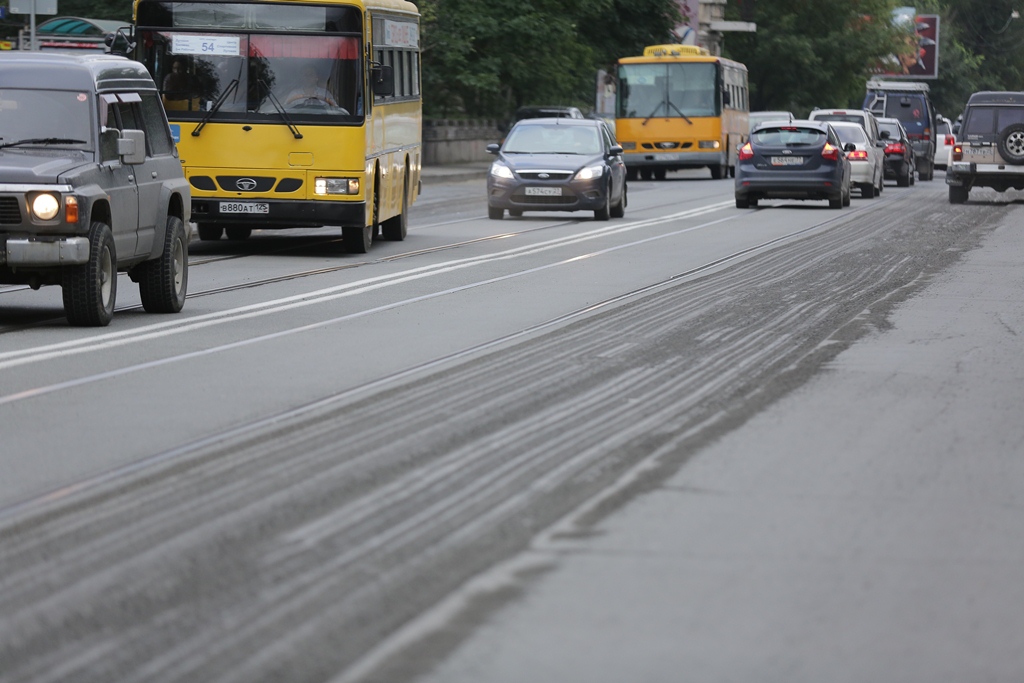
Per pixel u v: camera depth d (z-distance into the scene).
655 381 21.66
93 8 100.75
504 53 119.25
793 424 18.52
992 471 16.03
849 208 71.81
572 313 30.16
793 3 184.75
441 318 29.33
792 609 11.13
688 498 14.55
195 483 15.20
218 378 21.97
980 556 12.64
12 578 11.95
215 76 43.56
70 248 27.17
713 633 10.57
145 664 9.93
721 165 118.50
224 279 37.06
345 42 43.44
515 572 12.01
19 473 15.77
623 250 46.19
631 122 118.31
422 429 17.94
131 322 28.94
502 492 14.71
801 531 13.37
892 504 14.45
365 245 45.09
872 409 19.64
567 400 20.02
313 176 43.41
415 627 10.65
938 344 25.92
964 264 41.50
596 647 10.26
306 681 9.58
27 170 27.12
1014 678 9.73
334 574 11.95
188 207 32.22
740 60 183.62
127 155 28.50
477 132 138.75
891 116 127.12
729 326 28.03
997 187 75.62
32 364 23.41
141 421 18.61
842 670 9.86
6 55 29.59
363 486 14.95
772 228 56.66
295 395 20.45
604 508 14.10
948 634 10.60
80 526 13.55
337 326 28.12
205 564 12.26
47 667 9.91
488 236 52.53
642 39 140.88
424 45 115.38
